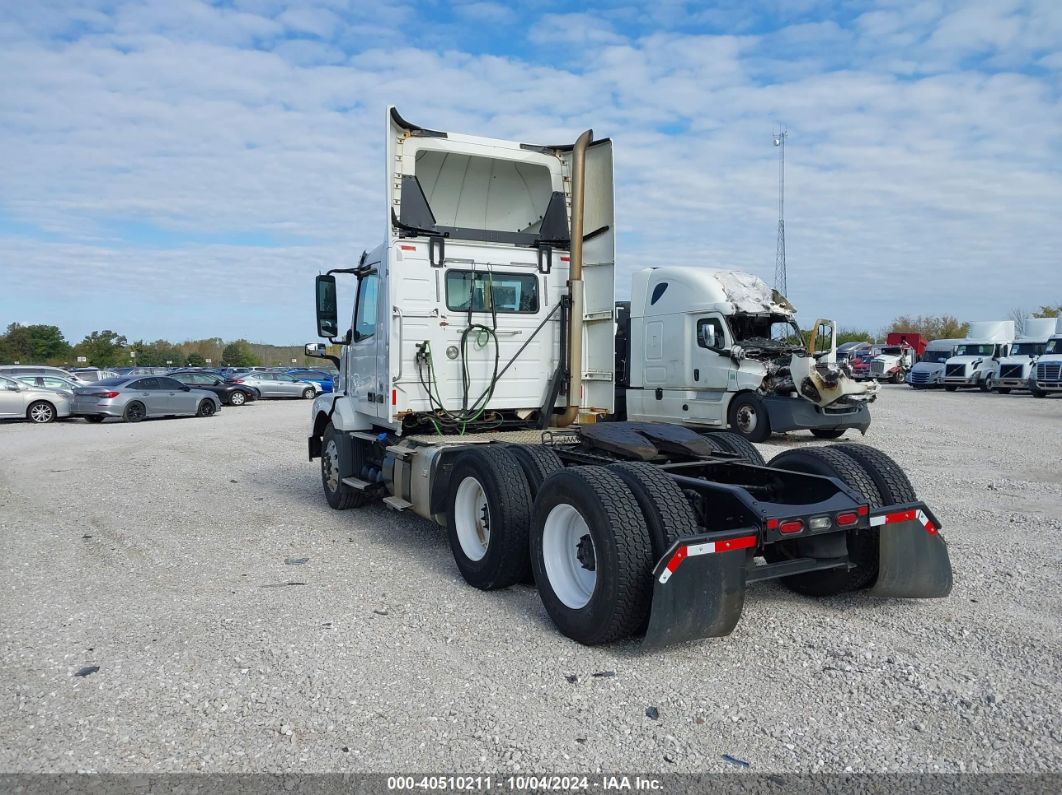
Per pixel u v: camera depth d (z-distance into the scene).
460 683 3.93
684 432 5.85
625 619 4.22
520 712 3.61
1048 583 5.47
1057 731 3.38
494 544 5.34
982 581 5.53
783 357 15.05
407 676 4.02
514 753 3.24
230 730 3.45
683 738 3.36
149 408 22.69
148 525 7.77
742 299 15.15
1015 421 18.62
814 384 13.91
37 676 4.02
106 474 11.42
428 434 7.21
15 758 3.21
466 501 5.83
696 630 4.07
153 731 3.44
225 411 27.22
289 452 14.24
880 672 4.00
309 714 3.59
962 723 3.46
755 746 3.29
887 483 4.95
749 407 14.55
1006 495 8.85
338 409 8.22
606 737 3.37
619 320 17.73
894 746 3.27
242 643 4.47
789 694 3.78
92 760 3.19
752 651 4.33
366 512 8.46
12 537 7.25
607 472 4.55
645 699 3.74
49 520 8.03
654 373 16.69
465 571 5.70
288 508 8.70
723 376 14.99
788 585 5.45
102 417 23.77
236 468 12.09
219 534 7.36
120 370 38.94
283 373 36.09
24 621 4.87
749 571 4.40
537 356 7.48
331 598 5.35
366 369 7.79
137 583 5.72
